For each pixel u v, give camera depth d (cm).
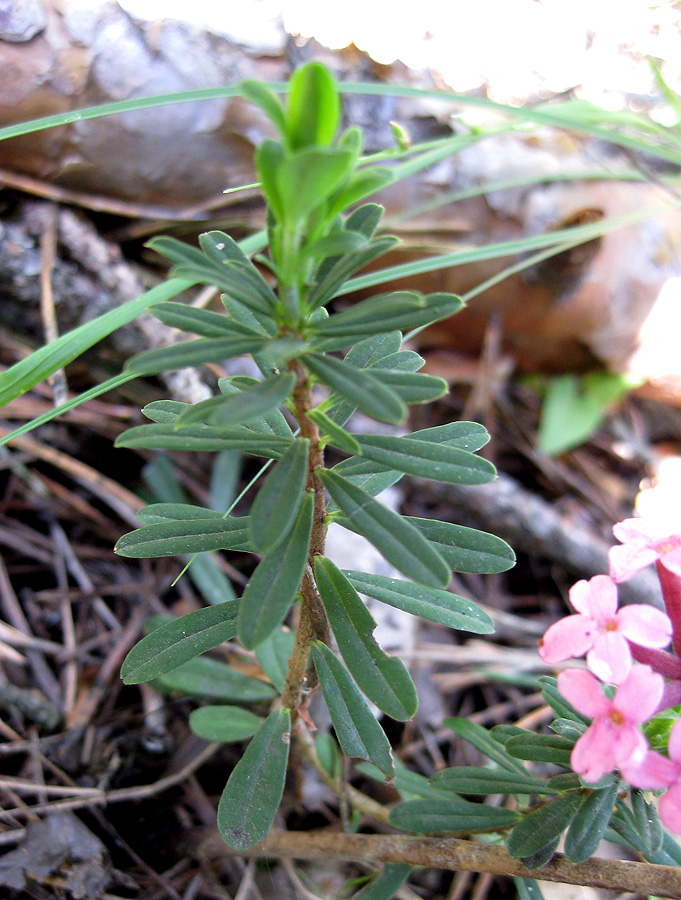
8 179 15
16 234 15
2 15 14
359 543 17
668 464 21
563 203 18
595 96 20
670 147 19
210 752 14
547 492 20
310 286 8
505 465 21
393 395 7
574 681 8
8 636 15
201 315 8
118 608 17
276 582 8
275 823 13
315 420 8
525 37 20
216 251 9
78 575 17
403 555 8
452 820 10
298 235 7
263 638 8
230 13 16
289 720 10
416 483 19
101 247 16
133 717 14
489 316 20
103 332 12
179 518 10
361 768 12
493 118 18
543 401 22
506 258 19
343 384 7
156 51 15
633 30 21
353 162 7
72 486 18
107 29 15
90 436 18
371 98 18
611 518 20
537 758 10
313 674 11
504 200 18
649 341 20
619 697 8
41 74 14
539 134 19
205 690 13
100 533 17
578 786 10
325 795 14
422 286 20
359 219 8
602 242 19
